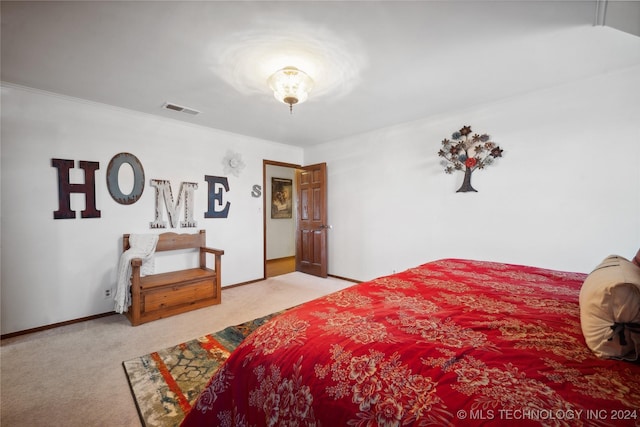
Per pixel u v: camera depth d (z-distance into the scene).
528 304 1.27
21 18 1.54
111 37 1.74
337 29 1.68
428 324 1.04
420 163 3.43
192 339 2.32
